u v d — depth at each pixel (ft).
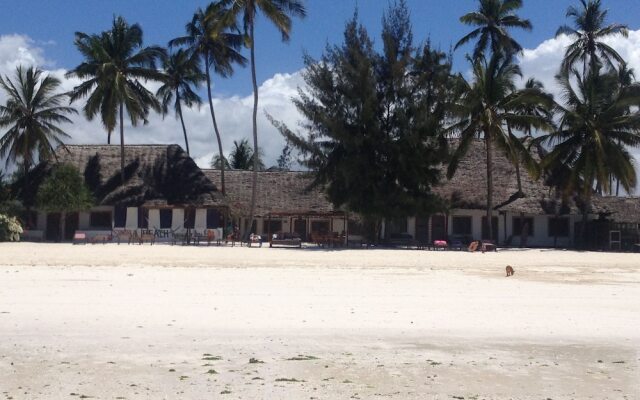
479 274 80.48
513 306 55.16
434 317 49.29
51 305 50.44
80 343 38.50
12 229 138.21
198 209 150.61
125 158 160.45
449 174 140.05
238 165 238.68
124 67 155.53
